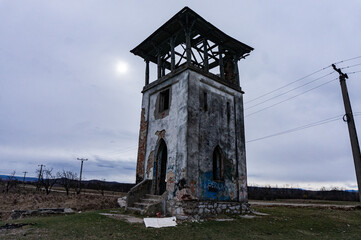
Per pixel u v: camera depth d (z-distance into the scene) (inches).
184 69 489.4
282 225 399.5
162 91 550.3
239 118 566.3
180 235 302.4
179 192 421.4
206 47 552.4
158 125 532.1
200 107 483.5
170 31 560.4
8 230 299.4
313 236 345.1
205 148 468.1
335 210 629.0
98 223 346.3
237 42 587.2
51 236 272.7
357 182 562.3
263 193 1656.0
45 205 776.3
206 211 430.6
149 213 410.3
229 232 332.8
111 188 2203.5
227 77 653.9
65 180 1467.8
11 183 1763.0
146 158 543.8
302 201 1323.8
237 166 520.7
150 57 659.4
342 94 607.8
